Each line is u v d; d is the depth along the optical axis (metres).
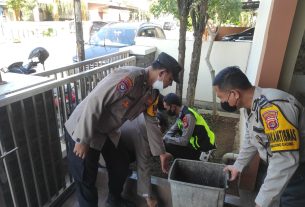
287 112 1.28
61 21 15.59
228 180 1.95
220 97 1.47
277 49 1.90
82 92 2.50
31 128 1.89
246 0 6.34
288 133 1.25
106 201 2.31
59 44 11.84
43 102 1.96
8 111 1.66
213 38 4.44
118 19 18.97
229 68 1.46
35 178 1.98
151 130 1.98
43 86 1.91
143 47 4.91
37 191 2.02
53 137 2.14
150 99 1.80
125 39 6.30
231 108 1.49
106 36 6.39
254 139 1.50
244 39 5.25
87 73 2.53
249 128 1.52
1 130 1.64
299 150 1.32
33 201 2.02
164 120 3.24
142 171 2.19
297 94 2.12
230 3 4.26
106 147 2.02
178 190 1.85
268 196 1.32
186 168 2.15
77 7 3.37
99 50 6.00
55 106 2.12
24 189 1.89
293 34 1.90
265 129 1.32
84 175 1.83
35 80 1.99
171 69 1.60
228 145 3.56
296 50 1.93
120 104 1.67
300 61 2.03
